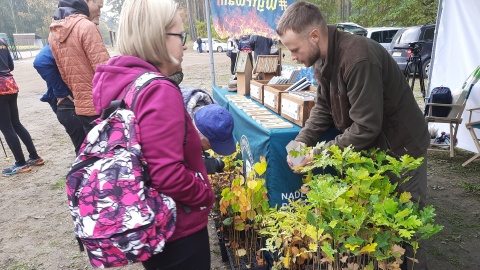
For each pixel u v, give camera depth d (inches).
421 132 68.6
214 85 151.2
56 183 149.2
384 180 56.8
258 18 125.6
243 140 97.3
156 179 39.3
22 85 486.9
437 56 166.1
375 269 57.2
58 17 103.1
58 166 169.2
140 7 42.8
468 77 148.8
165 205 40.5
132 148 38.6
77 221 39.6
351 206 52.6
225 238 85.7
